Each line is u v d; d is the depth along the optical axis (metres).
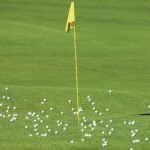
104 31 102.94
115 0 129.38
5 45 86.62
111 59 80.25
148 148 35.09
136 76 70.12
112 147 35.03
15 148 34.41
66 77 68.75
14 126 40.75
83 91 50.12
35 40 90.56
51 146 34.94
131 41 95.19
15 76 68.56
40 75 69.44
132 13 119.69
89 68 74.31
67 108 46.09
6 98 47.81
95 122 41.78
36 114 44.44
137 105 47.53
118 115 44.69
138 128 40.66
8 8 116.75
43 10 117.31
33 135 38.25
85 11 119.12
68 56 81.50
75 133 38.88
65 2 126.19
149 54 84.94
